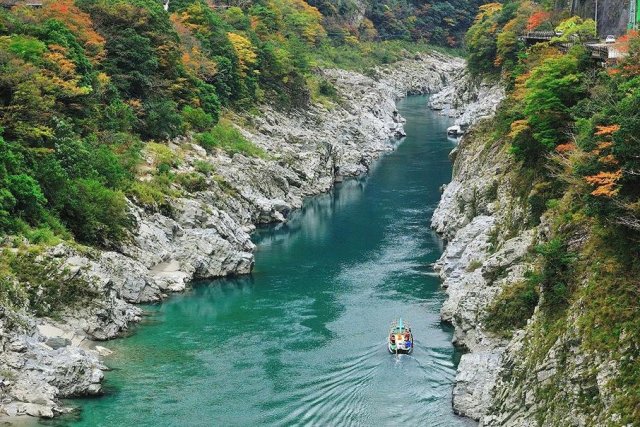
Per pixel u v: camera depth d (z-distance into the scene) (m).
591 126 37.88
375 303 56.97
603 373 29.88
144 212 64.75
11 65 60.06
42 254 49.34
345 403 41.38
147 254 60.81
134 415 39.78
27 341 42.03
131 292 56.28
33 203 53.50
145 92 83.38
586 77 50.66
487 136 75.31
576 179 38.91
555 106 50.75
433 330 51.50
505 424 34.69
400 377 44.38
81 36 77.81
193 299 58.06
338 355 47.53
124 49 82.75
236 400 41.62
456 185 76.88
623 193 34.12
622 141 33.47
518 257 47.28
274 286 61.28
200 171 77.50
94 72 74.50
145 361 46.53
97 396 41.81
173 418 39.59
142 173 70.69
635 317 30.31
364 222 81.81
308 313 55.06
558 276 36.78
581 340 32.06
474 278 52.06
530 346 36.16
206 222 68.00
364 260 68.12
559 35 75.50
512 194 57.09
